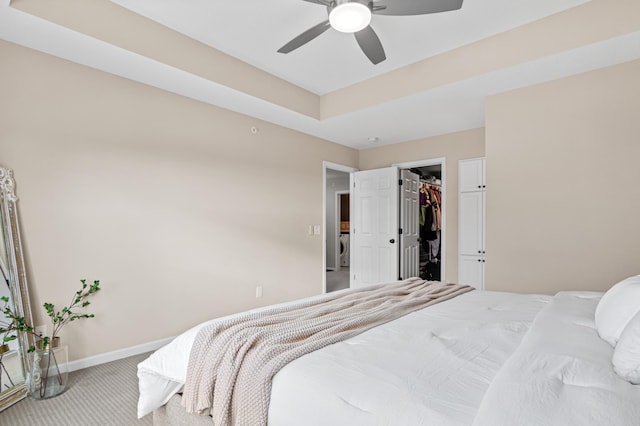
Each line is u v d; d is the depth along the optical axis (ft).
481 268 13.37
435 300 6.70
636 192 8.07
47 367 6.84
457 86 9.63
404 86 10.44
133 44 7.86
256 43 9.27
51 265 7.73
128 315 8.97
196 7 7.74
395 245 15.29
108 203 8.67
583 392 2.68
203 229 10.67
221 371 4.01
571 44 7.69
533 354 3.41
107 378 7.64
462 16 7.98
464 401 2.89
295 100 11.76
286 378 3.51
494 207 10.07
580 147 8.79
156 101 9.68
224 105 11.10
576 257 8.82
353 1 6.29
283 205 13.32
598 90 8.58
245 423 3.56
